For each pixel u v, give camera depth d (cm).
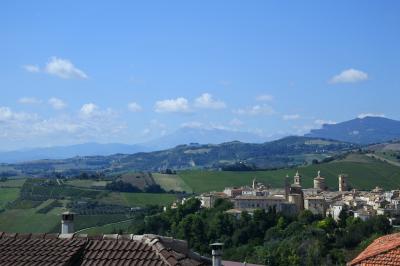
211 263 2458
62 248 2333
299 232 18100
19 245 2403
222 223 19788
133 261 2233
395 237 3056
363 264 2764
